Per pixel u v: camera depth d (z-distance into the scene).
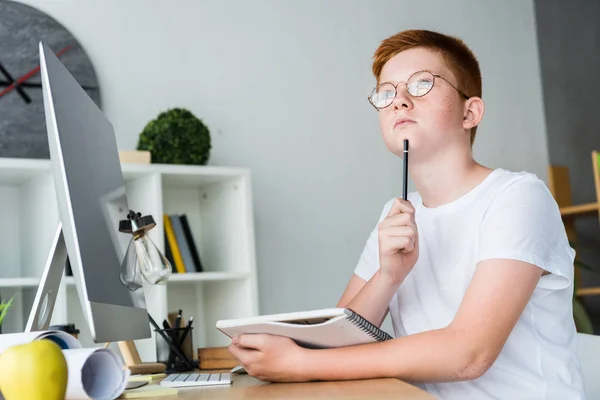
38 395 0.88
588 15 4.23
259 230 3.32
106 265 1.17
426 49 1.51
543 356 1.35
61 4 3.06
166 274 1.45
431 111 1.46
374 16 3.70
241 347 1.25
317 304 3.40
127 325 1.21
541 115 4.02
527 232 1.30
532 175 1.42
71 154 1.10
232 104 3.33
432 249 1.49
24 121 2.92
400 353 1.18
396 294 1.55
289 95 3.46
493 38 3.97
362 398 0.94
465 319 1.23
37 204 2.72
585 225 4.01
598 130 4.17
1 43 2.92
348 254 3.50
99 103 3.08
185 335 2.01
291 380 1.21
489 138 3.88
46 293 1.31
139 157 2.76
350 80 3.60
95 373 0.98
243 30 3.40
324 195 3.48
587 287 3.97
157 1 3.25
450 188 1.49
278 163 3.39
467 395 1.37
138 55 3.18
